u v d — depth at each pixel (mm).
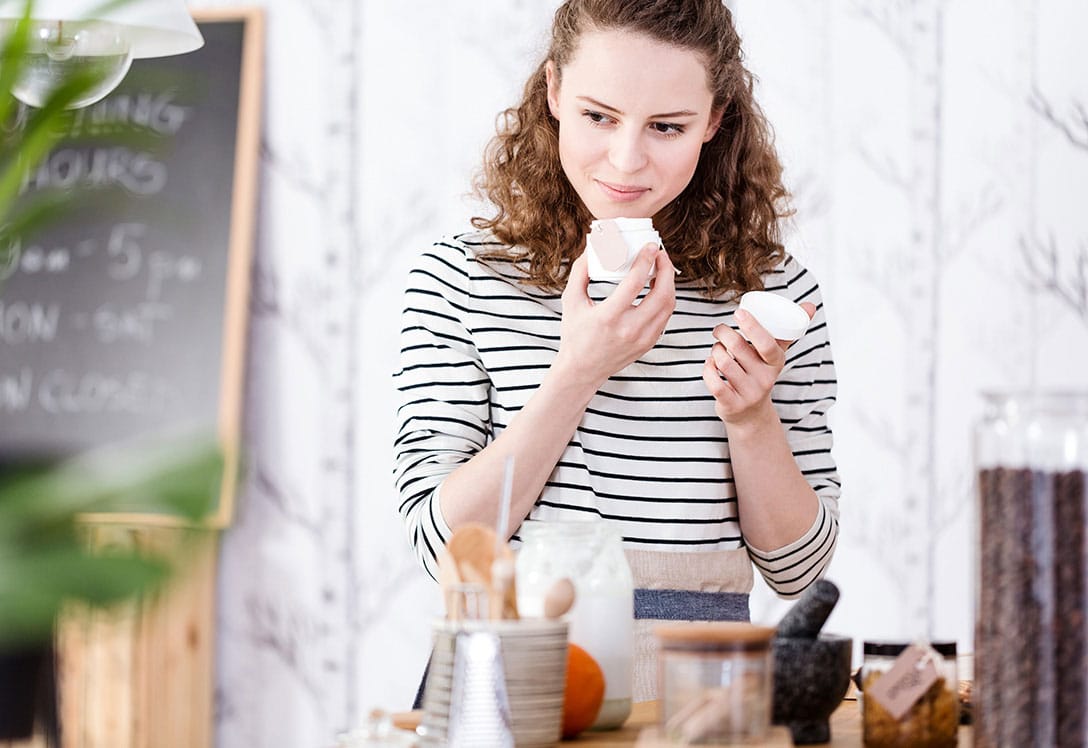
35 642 332
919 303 2459
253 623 2631
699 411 1451
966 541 2441
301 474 2633
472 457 1362
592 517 1392
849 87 2479
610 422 1422
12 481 361
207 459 337
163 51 1607
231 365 2592
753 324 1293
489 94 2596
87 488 341
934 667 947
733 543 1446
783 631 997
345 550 2615
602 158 1379
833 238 2486
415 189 2615
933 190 2453
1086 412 834
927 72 2453
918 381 2459
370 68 2635
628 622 1032
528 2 2584
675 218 1561
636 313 1265
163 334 2617
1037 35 2406
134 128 887
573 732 973
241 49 2654
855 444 2477
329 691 2609
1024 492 832
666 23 1345
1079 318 2391
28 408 2631
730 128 1559
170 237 2631
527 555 1032
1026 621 826
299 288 2646
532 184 1510
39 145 743
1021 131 2416
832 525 1455
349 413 2623
